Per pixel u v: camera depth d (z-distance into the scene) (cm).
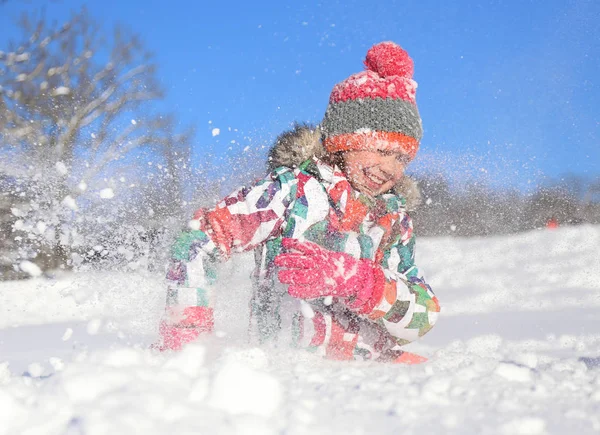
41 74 1073
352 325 193
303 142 204
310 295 170
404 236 217
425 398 117
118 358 128
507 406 114
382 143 200
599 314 354
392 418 106
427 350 227
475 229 843
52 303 395
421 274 214
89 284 244
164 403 98
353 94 204
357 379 135
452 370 145
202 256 187
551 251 757
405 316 189
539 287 515
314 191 195
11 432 95
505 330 285
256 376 108
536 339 254
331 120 208
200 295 183
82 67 1109
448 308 401
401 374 138
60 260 386
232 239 191
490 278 590
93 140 951
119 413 92
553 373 150
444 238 829
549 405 116
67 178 300
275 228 191
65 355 205
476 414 109
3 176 443
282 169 200
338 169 206
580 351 221
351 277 176
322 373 142
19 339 276
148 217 254
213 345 179
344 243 194
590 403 118
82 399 104
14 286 448
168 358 141
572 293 467
